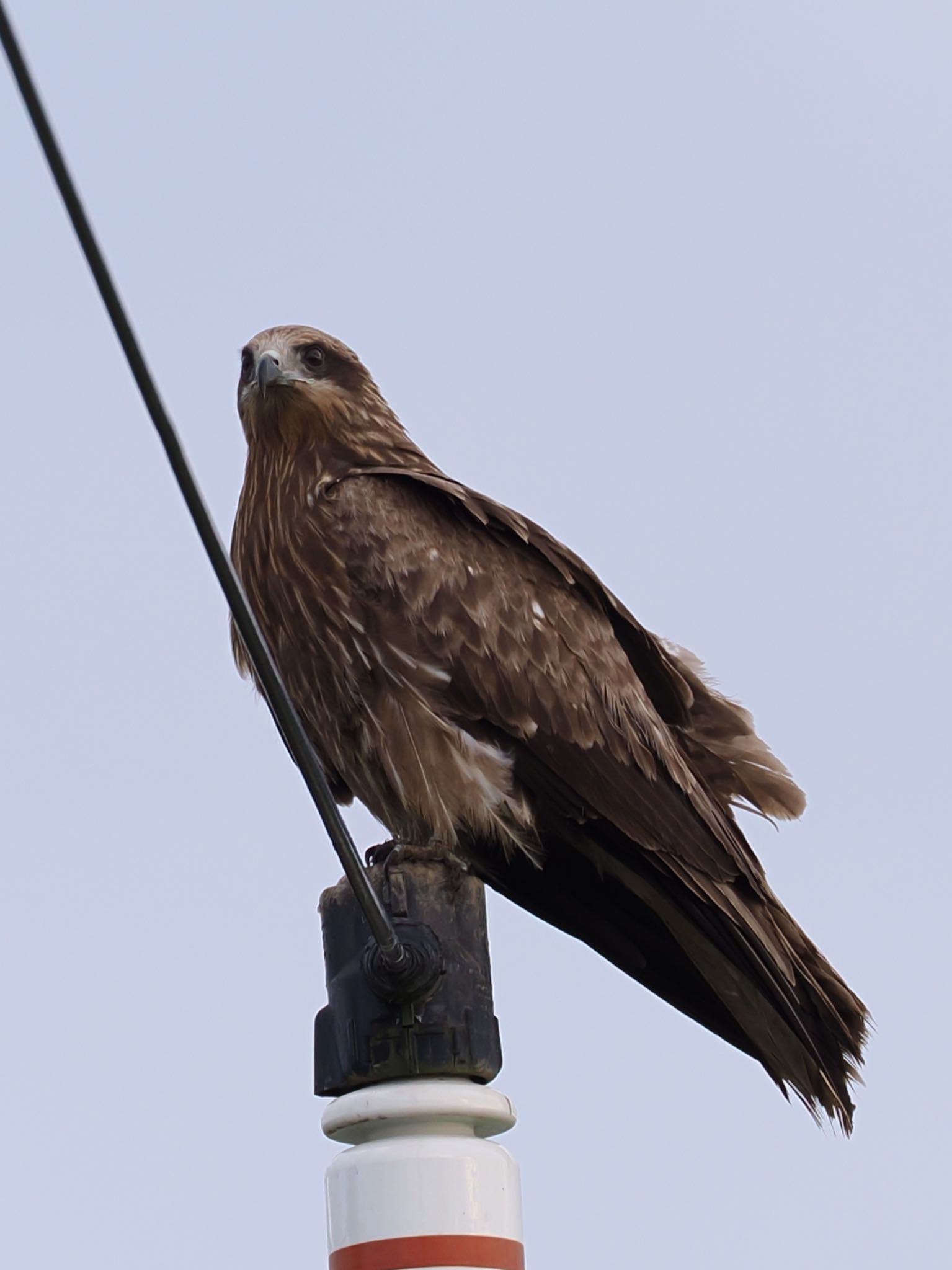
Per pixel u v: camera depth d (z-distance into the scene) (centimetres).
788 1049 1166
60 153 631
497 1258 810
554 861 1281
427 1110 843
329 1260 825
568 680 1284
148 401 698
